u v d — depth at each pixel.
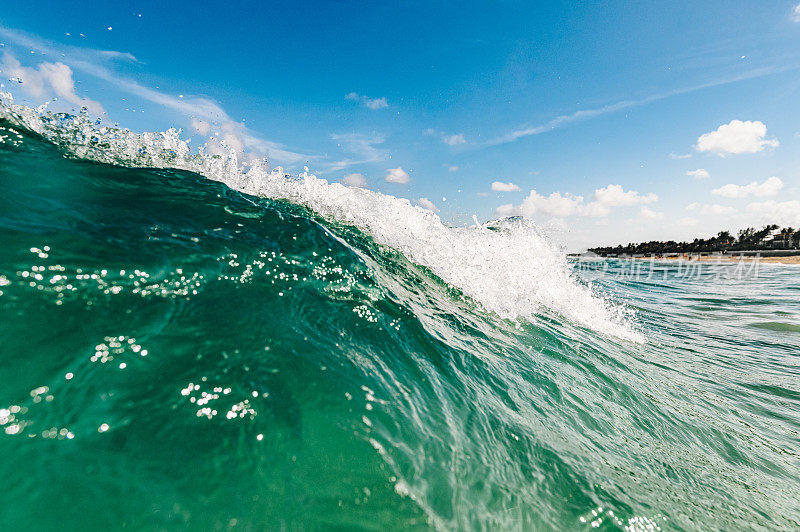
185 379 1.54
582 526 1.61
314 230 3.83
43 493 1.00
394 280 3.86
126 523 1.00
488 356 3.10
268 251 3.04
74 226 2.25
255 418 1.47
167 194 3.31
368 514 1.28
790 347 6.00
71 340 1.50
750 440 2.98
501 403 2.45
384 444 1.59
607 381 3.42
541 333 4.26
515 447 2.00
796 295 11.50
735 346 5.94
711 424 3.12
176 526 1.04
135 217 2.69
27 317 1.50
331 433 1.54
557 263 7.22
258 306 2.29
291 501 1.23
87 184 2.91
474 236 5.89
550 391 2.90
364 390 1.88
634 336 5.66
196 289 2.21
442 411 2.04
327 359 2.02
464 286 4.62
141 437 1.25
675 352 5.23
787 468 2.66
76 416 1.23
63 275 1.81
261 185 5.04
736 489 2.27
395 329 2.80
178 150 4.58
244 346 1.87
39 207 2.28
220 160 4.89
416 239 5.17
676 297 11.01
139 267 2.14
